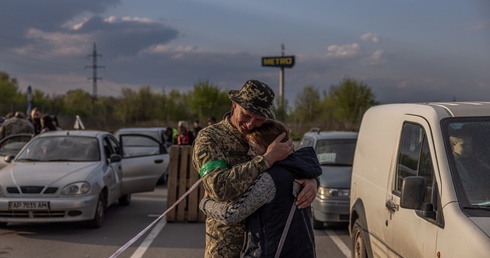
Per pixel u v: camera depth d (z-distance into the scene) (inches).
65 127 1444.4
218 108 2265.0
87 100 2425.0
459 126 172.6
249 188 120.7
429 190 167.0
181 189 410.6
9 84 2010.3
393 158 206.4
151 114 2261.3
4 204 342.3
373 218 219.5
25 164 386.3
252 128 128.8
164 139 768.3
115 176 419.8
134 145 738.8
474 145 166.2
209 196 130.1
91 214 361.7
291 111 2004.2
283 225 121.1
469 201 152.6
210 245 128.8
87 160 400.5
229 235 127.1
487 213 148.0
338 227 394.6
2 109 1507.1
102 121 1749.5
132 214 442.6
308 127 1561.3
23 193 346.9
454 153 165.3
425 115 184.9
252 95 126.7
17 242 336.8
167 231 377.1
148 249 323.9
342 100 1765.5
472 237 138.9
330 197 366.9
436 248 154.4
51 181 352.5
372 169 231.1
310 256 123.2
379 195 213.6
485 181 157.0
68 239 346.0
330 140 434.3
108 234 362.0
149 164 454.6
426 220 163.3
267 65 3127.5
